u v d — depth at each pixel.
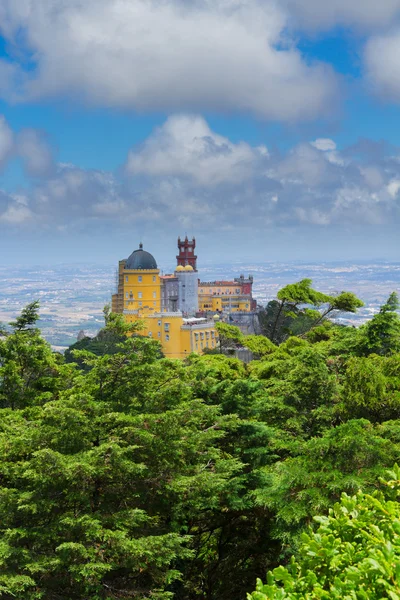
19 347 27.38
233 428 23.20
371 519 8.91
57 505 17.61
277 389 29.91
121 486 18.94
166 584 19.38
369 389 27.08
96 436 18.73
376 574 7.23
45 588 16.89
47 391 27.97
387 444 18.61
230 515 24.95
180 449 19.78
